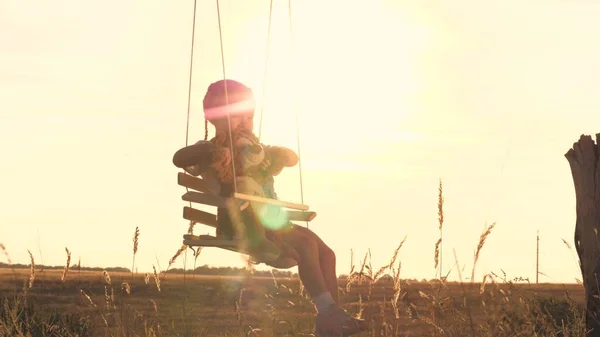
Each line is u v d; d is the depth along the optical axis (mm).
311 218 6336
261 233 5887
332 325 5977
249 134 6137
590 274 7207
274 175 6137
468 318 6363
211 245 5930
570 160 7664
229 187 5836
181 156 5871
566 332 6797
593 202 7402
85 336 6832
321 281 6094
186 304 6797
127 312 6816
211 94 6246
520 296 6719
